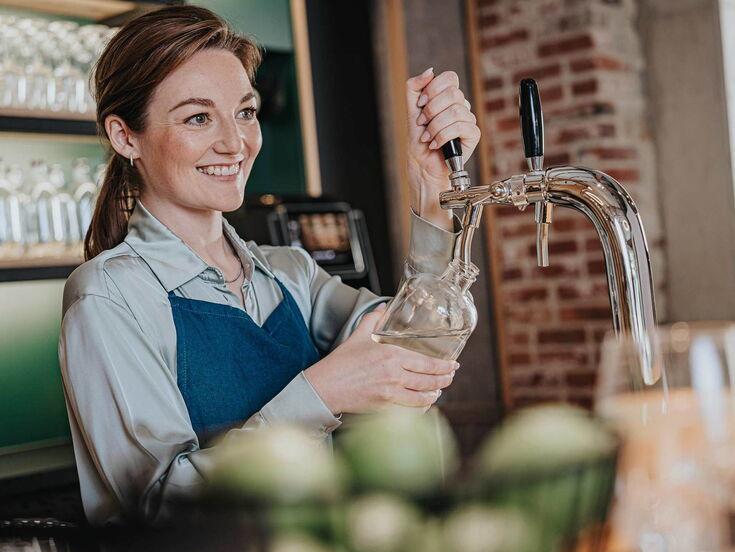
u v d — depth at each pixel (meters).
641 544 0.66
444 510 0.49
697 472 0.72
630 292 0.91
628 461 0.59
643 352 0.78
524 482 0.50
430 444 0.53
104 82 1.37
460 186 1.15
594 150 3.60
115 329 1.19
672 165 3.85
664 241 3.89
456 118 1.27
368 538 0.48
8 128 2.63
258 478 0.49
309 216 3.16
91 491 1.22
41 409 2.99
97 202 1.45
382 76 3.84
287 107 3.59
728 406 0.77
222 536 0.48
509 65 3.76
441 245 1.31
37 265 2.66
